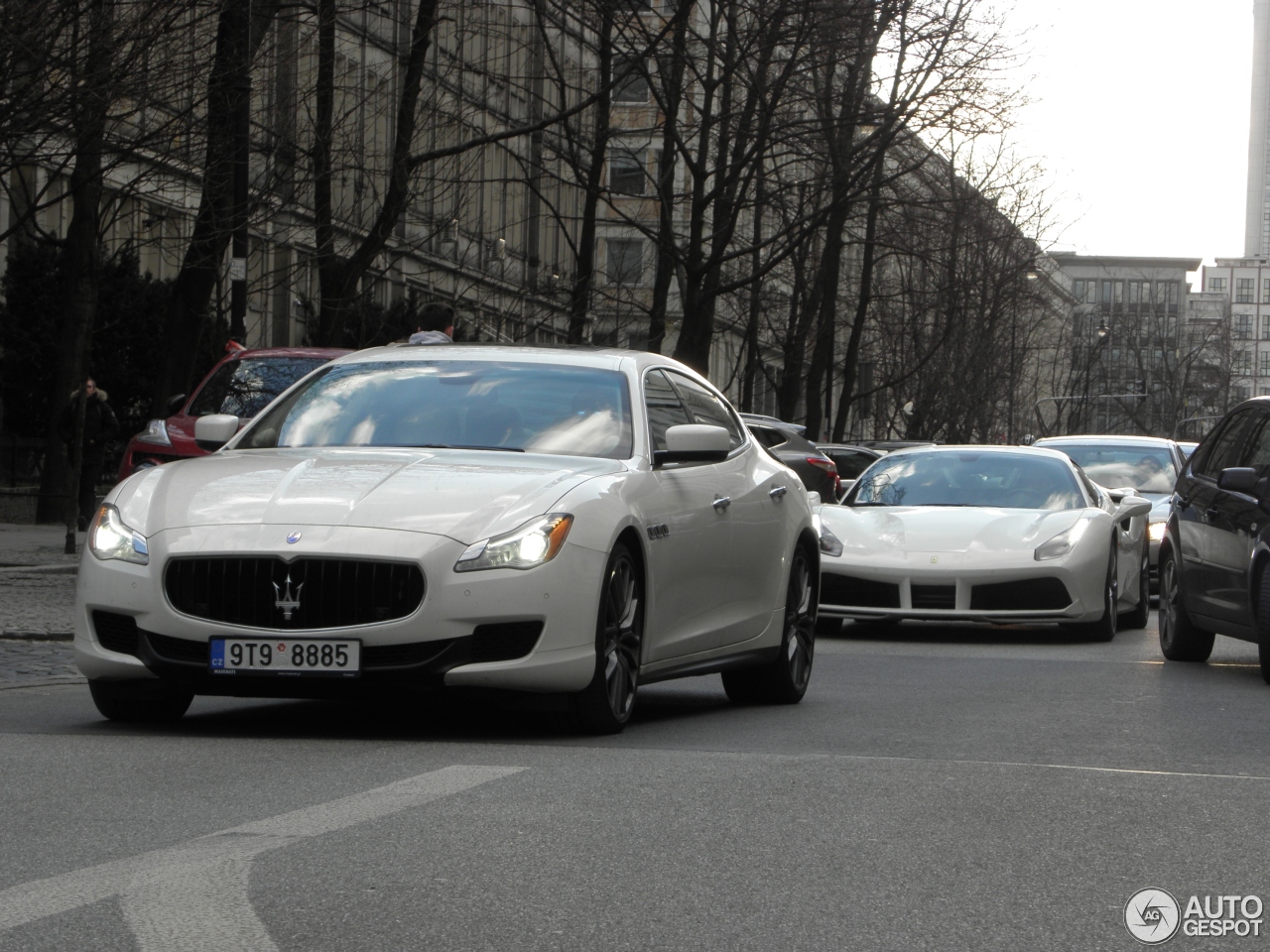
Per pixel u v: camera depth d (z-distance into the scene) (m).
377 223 30.67
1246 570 14.12
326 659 8.71
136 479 9.74
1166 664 15.66
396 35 37.53
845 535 18.83
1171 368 159.88
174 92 23.47
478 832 6.43
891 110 35.72
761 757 8.51
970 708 11.57
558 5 36.50
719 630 10.89
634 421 10.52
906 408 75.19
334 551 8.73
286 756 8.32
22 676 12.55
